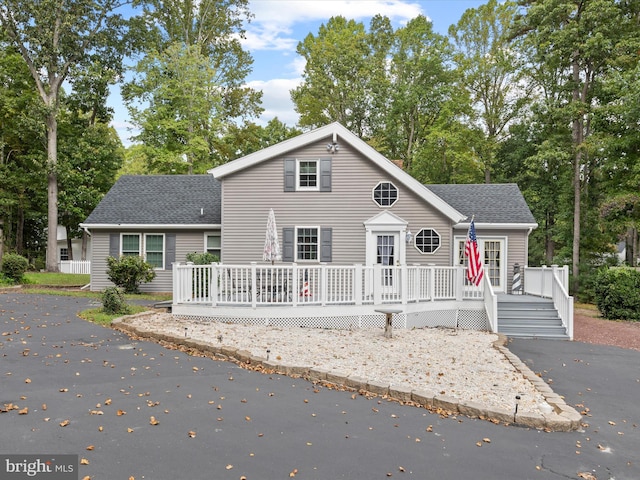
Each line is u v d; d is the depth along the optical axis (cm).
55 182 2997
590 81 2791
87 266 3128
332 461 497
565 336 1405
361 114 4322
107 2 3045
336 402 690
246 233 1898
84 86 3119
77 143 3453
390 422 621
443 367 905
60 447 500
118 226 2116
